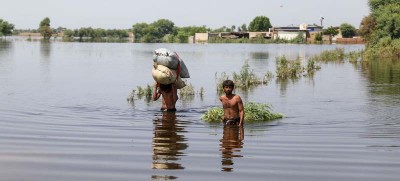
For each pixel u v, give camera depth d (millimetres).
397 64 45469
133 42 182250
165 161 9344
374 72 36031
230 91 13961
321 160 9539
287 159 9594
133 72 35750
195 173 8539
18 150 10133
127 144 10906
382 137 12102
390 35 65562
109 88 24578
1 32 169500
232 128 13320
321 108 17734
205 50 89375
